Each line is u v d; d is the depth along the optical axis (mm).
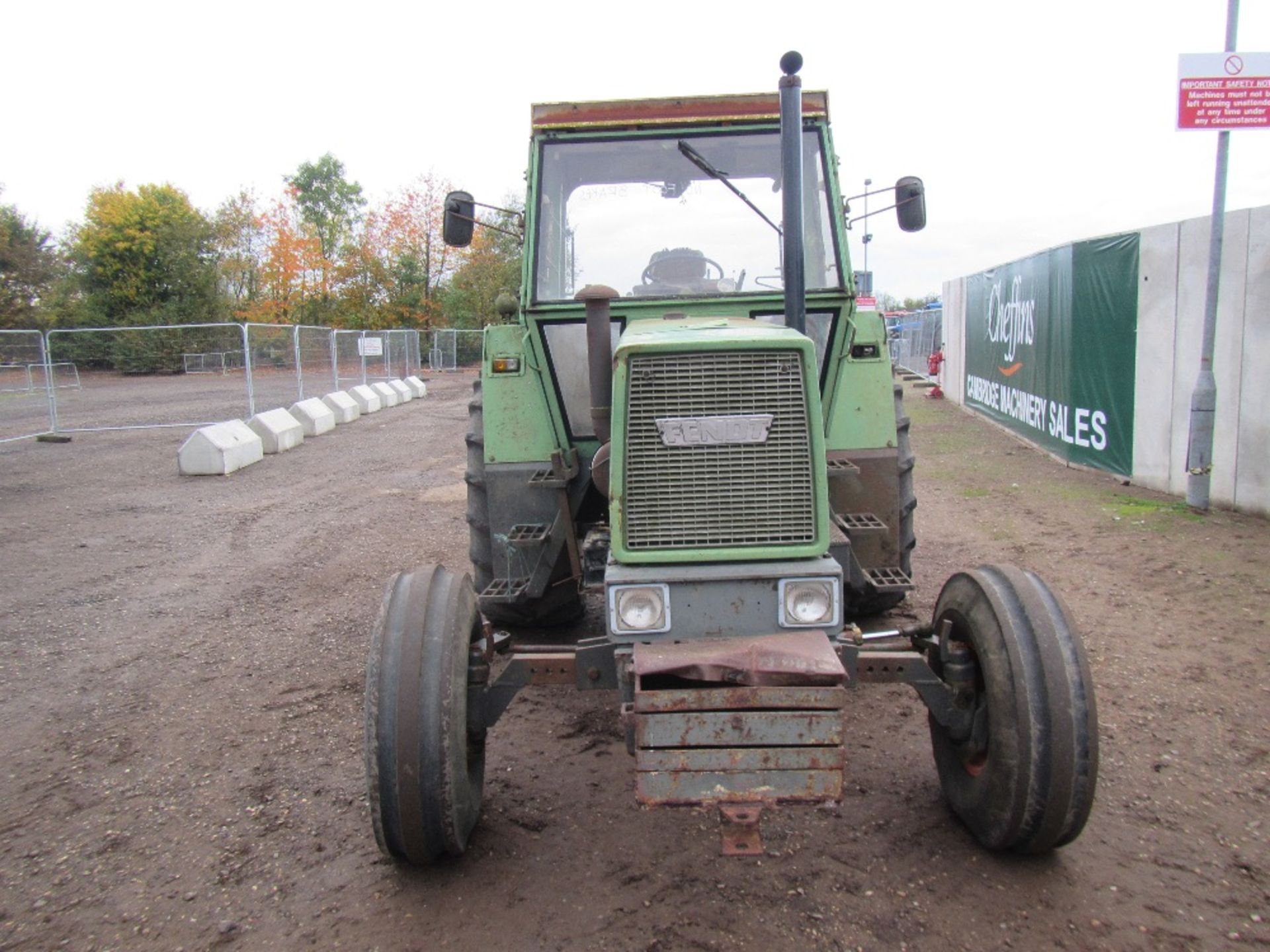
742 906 3062
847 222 4660
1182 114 7469
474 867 3352
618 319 4570
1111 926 2912
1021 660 3010
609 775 4051
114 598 6938
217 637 6043
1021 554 7250
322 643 5875
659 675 2871
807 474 3074
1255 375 7773
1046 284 12117
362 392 21047
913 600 6160
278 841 3600
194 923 3109
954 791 3467
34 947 3008
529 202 4832
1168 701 4543
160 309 39969
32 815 3865
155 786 4082
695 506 3078
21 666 5578
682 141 4809
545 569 4988
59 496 11125
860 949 2836
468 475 5430
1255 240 7684
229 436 13094
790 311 3562
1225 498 8180
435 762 2971
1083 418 10773
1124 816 3551
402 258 43344
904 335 30609
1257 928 2898
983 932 2893
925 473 11117
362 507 10219
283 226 44812
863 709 4621
